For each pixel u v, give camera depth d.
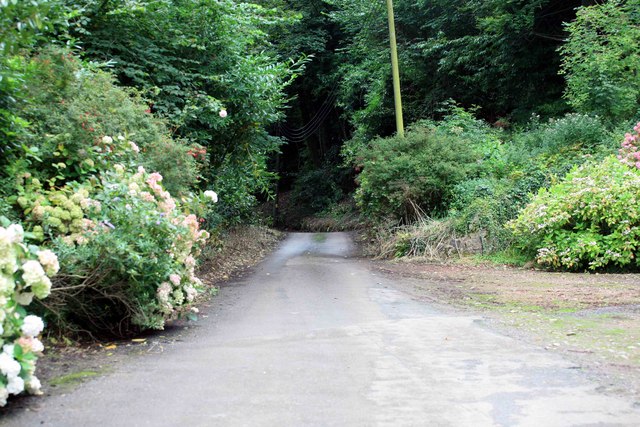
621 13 15.68
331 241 20.89
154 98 10.38
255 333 5.70
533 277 9.77
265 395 3.66
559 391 3.66
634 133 12.89
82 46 9.97
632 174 10.55
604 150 13.33
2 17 4.53
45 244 5.24
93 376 4.11
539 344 4.96
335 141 39.91
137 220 5.41
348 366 4.34
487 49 20.78
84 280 5.20
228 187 14.33
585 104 15.98
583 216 10.48
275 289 9.09
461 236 13.12
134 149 7.18
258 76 11.89
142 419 3.23
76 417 3.27
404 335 5.44
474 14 21.45
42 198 5.46
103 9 9.93
